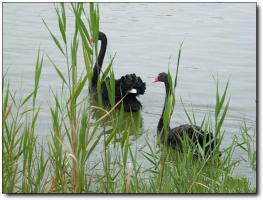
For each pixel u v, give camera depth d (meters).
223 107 15.72
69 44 20.02
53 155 10.72
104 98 16.64
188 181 10.16
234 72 18.08
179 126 13.75
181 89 16.83
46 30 21.42
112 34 21.59
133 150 12.99
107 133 13.98
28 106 15.01
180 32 22.00
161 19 23.66
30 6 24.39
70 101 10.05
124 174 9.68
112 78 9.59
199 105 15.92
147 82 17.92
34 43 20.05
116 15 24.00
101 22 22.95
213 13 24.69
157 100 17.17
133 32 21.91
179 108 15.78
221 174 10.98
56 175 9.62
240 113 15.39
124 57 19.41
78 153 9.34
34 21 22.50
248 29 22.45
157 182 10.05
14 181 10.24
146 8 25.27
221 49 20.17
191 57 19.38
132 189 9.70
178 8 25.41
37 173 9.96
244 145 13.41
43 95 15.88
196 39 21.16
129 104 16.19
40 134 13.27
